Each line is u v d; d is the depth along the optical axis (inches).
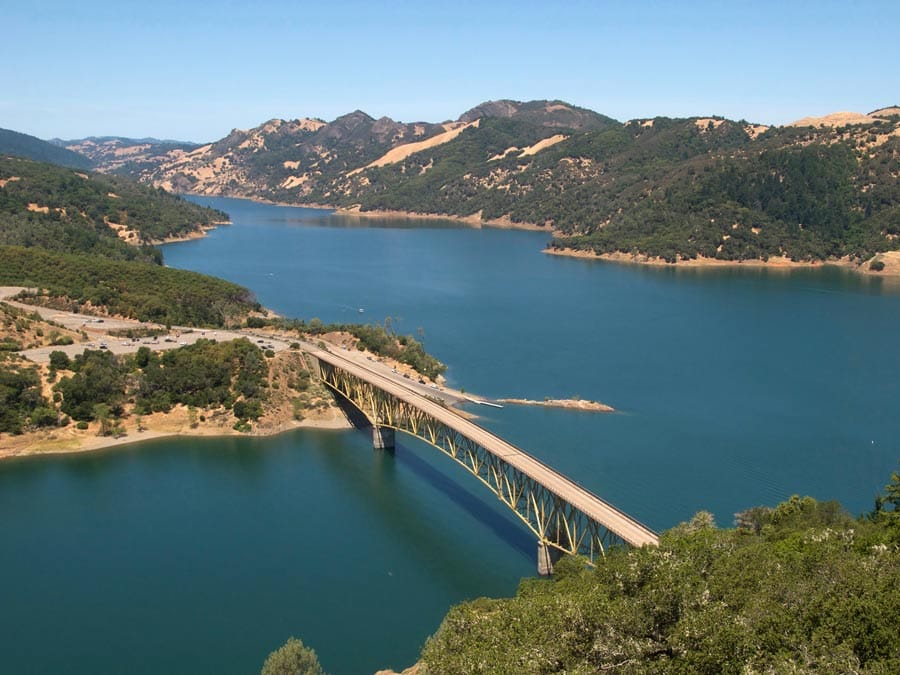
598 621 2206.0
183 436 6471.5
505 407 7042.3
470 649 2363.4
